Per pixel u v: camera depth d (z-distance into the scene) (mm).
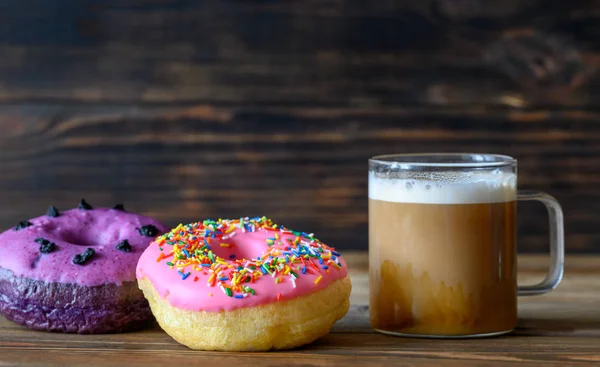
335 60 881
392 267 585
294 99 886
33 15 879
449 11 879
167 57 882
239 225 604
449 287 577
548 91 885
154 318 610
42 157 891
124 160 892
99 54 882
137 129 889
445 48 881
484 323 580
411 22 880
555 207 614
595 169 889
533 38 882
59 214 641
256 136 889
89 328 588
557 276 617
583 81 883
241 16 879
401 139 886
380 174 593
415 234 580
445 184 577
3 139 889
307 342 562
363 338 583
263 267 557
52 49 882
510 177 591
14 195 893
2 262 596
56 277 586
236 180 893
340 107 886
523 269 763
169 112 888
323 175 891
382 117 886
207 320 547
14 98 886
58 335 588
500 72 884
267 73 883
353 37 880
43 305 586
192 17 879
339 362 541
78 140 890
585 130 887
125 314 590
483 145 887
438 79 884
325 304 558
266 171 892
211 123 888
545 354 555
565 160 890
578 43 881
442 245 577
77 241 626
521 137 888
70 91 886
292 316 549
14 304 591
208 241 587
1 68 883
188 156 891
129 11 879
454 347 567
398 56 881
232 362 540
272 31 880
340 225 895
